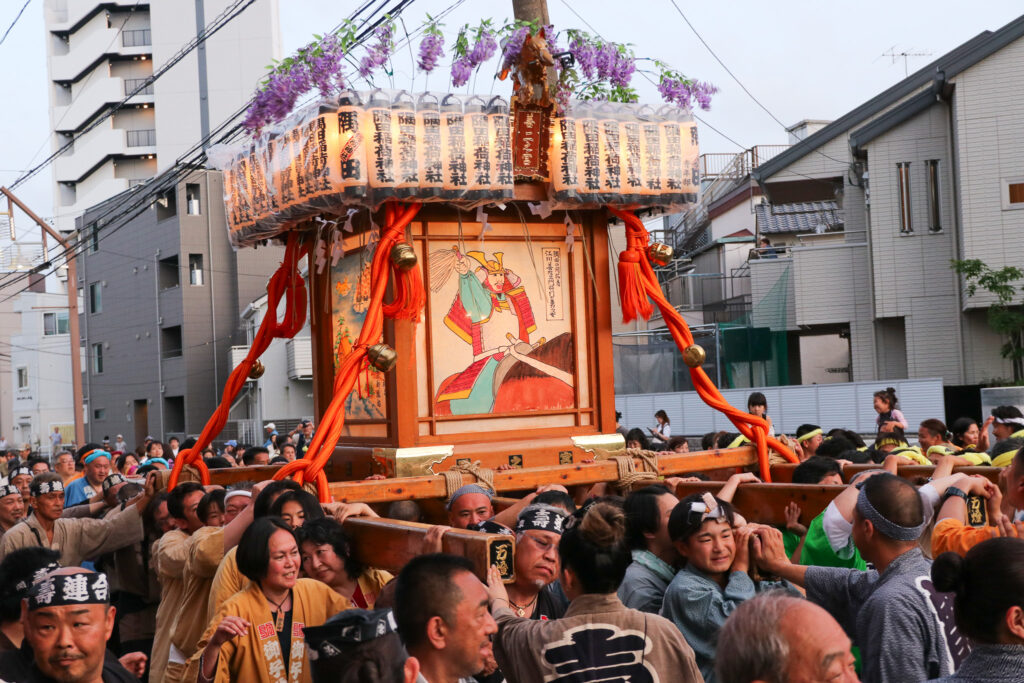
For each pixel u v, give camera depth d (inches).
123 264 1708.9
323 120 234.7
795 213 1096.8
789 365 1036.5
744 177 1291.8
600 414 278.8
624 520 144.6
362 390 278.1
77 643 133.0
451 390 262.8
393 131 234.4
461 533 164.7
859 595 154.3
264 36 2071.9
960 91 860.6
